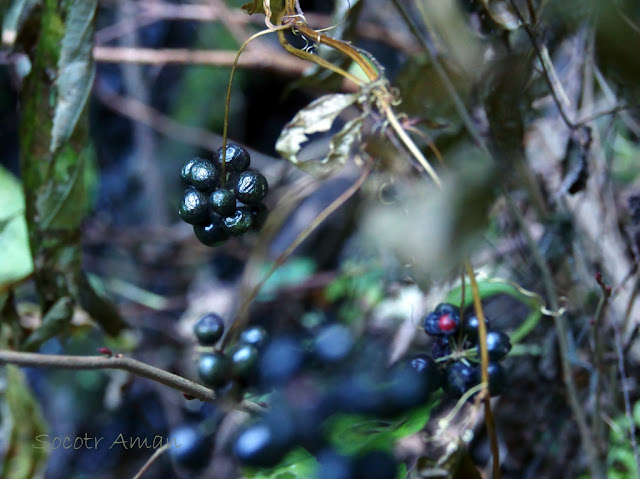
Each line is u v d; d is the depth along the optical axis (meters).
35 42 0.57
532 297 0.60
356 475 0.46
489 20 0.56
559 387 0.63
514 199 0.63
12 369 0.60
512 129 0.57
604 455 0.57
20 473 0.59
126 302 1.00
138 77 1.25
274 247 0.95
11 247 0.61
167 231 1.12
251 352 0.48
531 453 0.64
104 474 0.96
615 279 0.62
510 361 0.64
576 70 0.62
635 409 0.61
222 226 0.47
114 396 0.83
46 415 1.02
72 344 0.77
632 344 0.60
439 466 0.49
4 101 1.29
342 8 0.59
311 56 0.51
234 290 1.00
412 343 0.62
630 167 0.70
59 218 0.58
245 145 1.23
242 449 0.46
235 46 1.15
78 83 0.57
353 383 0.47
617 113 0.61
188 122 1.24
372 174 0.52
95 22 0.57
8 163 1.31
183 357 0.93
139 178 1.27
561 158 0.62
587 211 0.63
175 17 1.04
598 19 0.50
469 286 0.58
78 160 0.58
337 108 0.50
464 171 0.45
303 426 0.46
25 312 0.72
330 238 0.91
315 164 0.50
